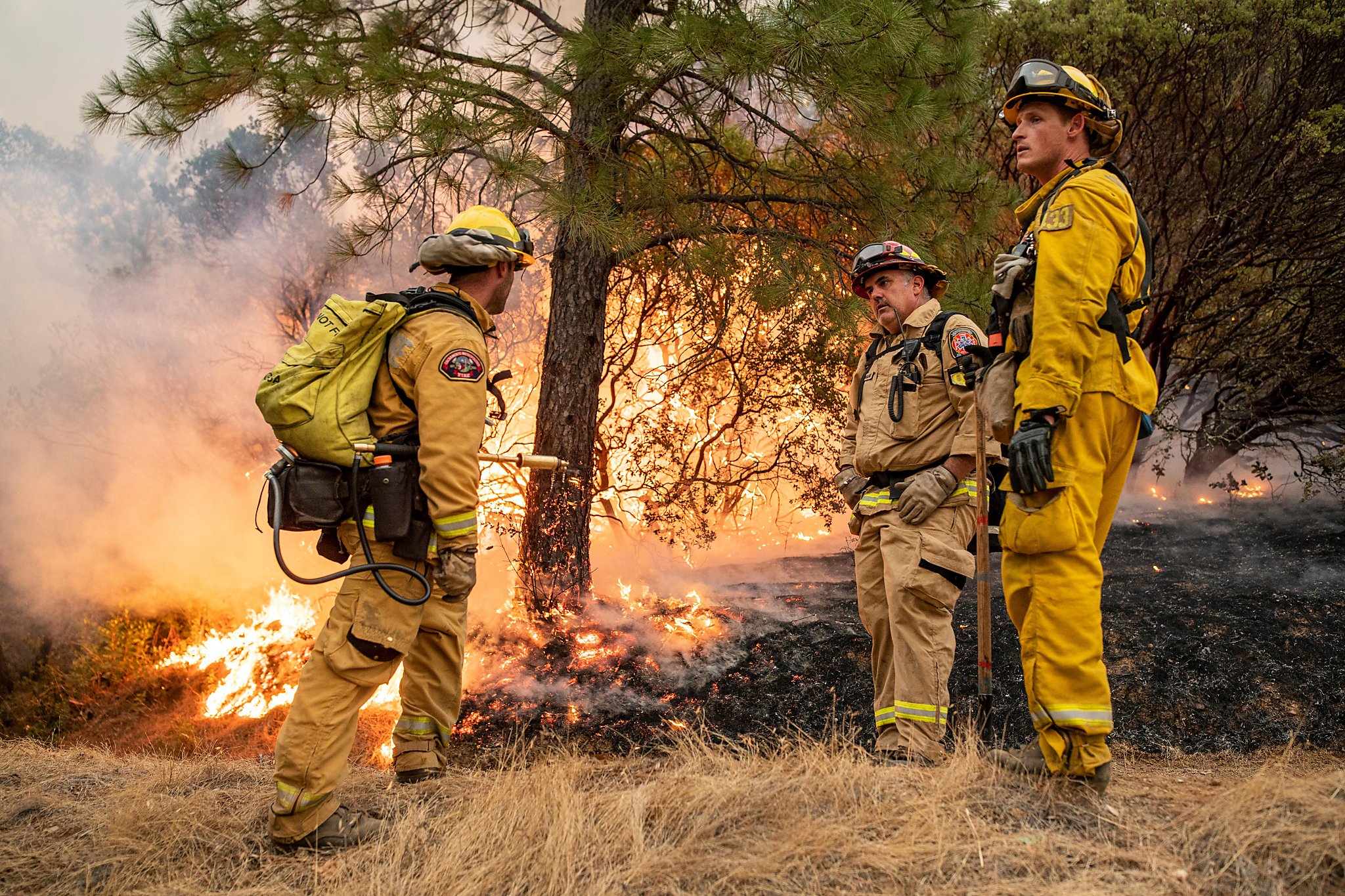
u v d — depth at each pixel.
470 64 6.08
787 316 7.18
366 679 2.45
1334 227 8.52
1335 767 3.50
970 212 6.84
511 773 2.75
